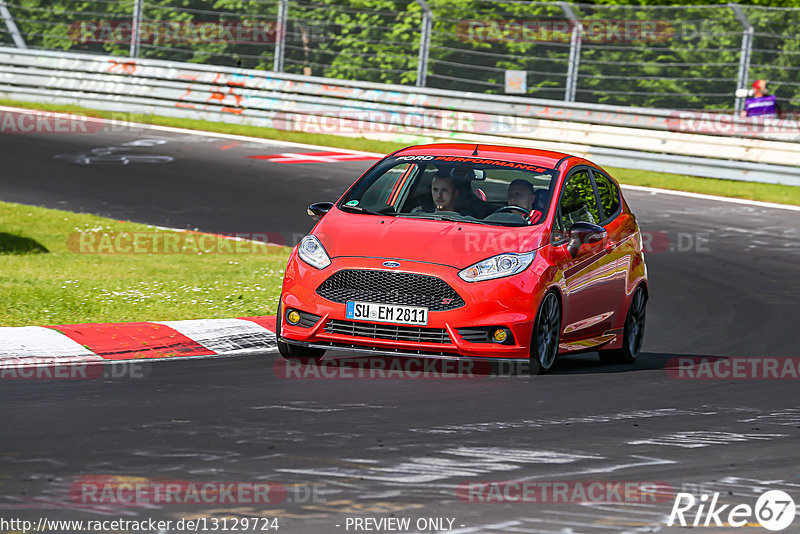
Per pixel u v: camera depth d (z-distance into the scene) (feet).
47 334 109.19
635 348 123.13
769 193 242.78
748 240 201.16
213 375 98.07
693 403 96.32
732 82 277.03
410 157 116.67
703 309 151.74
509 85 280.51
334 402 88.84
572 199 114.42
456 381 99.71
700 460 76.28
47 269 150.51
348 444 75.92
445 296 100.68
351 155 267.18
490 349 100.68
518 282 102.01
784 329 140.15
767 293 162.91
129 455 70.95
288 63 309.63
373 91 286.25
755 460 77.15
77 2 324.60
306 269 103.81
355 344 101.96
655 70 281.33
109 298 131.23
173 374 97.86
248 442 75.36
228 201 213.05
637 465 74.02
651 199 233.14
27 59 311.27
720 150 256.52
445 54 295.07
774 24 274.36
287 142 279.90
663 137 260.42
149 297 133.59
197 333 115.44
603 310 116.37
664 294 161.07
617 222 122.11
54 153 248.93
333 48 304.50
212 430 78.18
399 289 100.99
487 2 292.61
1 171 226.99
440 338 100.53
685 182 250.98
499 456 74.54
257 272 157.69
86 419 80.02
